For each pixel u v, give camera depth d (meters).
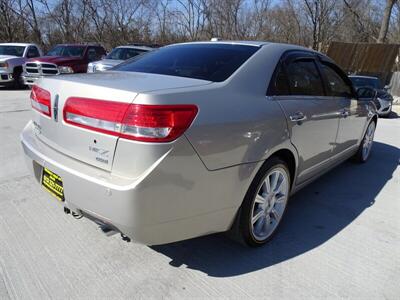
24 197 3.64
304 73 3.35
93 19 26.27
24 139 2.91
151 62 3.11
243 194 2.56
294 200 3.92
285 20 26.00
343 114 3.95
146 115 2.04
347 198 4.01
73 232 3.04
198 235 2.45
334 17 24.64
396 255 2.90
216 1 25.77
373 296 2.41
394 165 5.31
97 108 2.20
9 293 2.31
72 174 2.27
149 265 2.66
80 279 2.47
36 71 12.64
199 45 3.30
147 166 2.05
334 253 2.90
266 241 2.99
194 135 2.16
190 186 2.21
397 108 13.16
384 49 18.52
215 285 2.47
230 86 2.54
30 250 2.77
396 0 22.17
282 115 2.80
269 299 2.35
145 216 2.09
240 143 2.43
